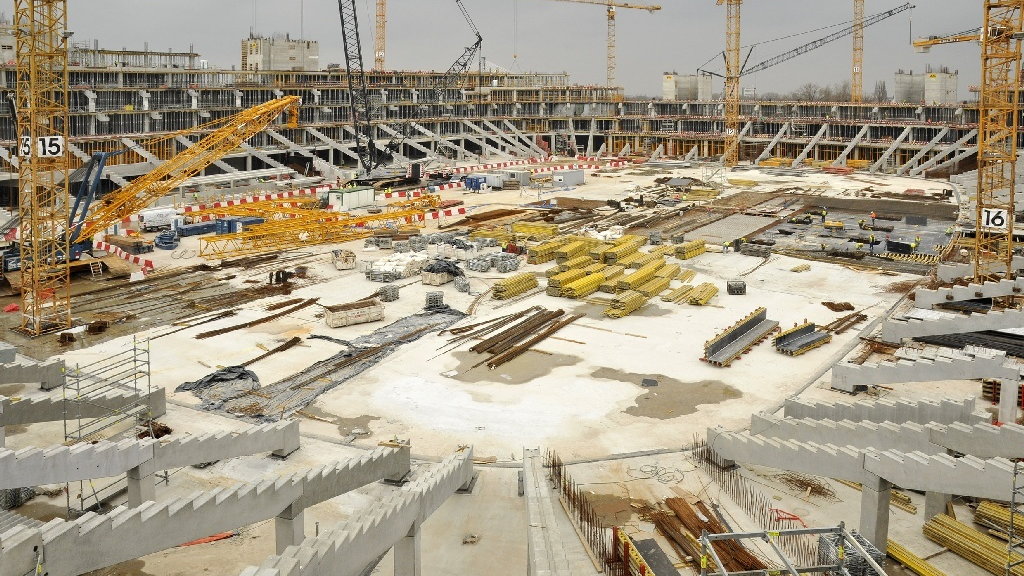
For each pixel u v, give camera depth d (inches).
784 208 4685.0
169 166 3649.1
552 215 4402.1
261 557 1272.1
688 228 4055.1
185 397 1915.6
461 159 7401.6
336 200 4606.3
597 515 1373.0
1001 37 2554.1
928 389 1964.8
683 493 1449.3
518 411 1849.2
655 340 2333.9
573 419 1808.6
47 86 2434.8
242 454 1503.4
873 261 3297.2
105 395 1667.1
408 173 5807.1
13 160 4480.8
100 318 2524.6
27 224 2802.7
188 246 3580.2
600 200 5012.3
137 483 1330.0
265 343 2303.2
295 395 1925.4
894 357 2139.5
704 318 2541.8
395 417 1815.9
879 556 1034.7
